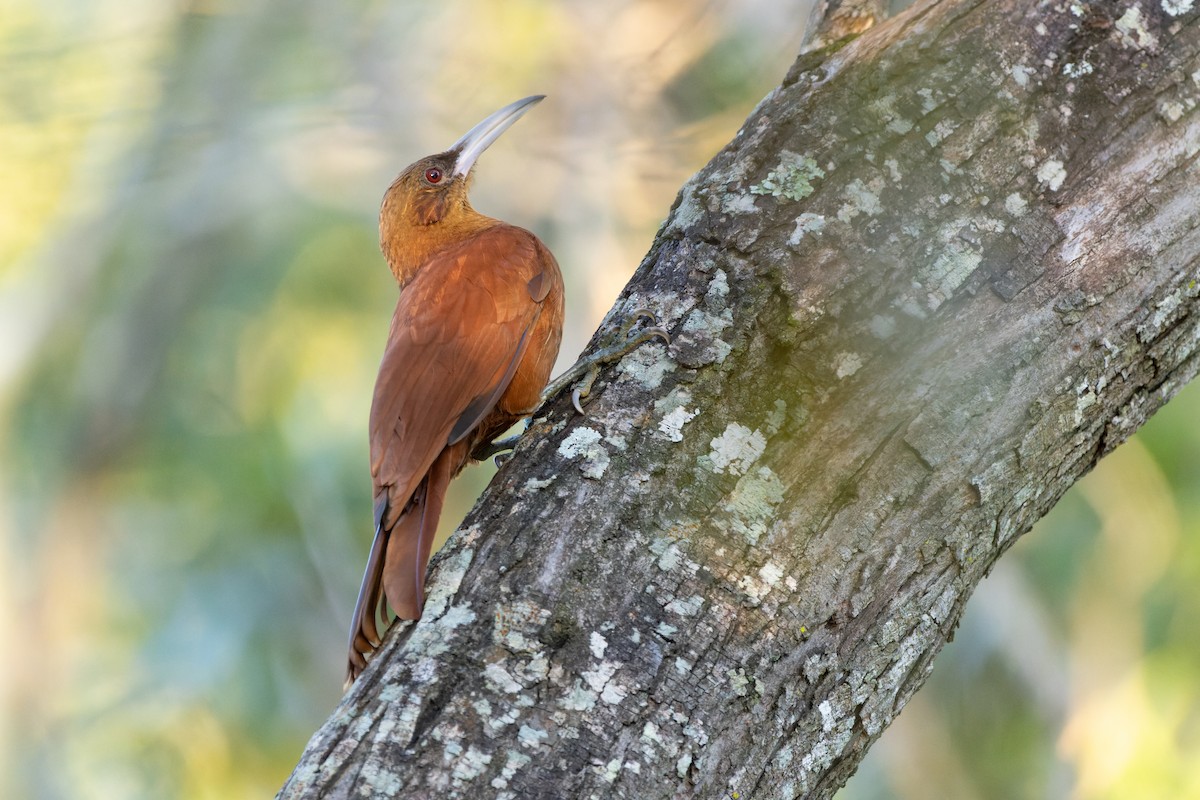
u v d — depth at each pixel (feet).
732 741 15.47
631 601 15.85
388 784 14.37
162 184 59.98
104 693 58.49
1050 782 52.13
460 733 14.71
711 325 17.85
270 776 53.57
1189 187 18.38
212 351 62.95
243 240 62.44
